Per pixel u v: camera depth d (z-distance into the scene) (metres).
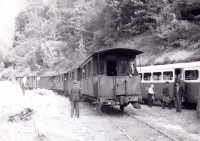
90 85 12.56
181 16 24.33
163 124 9.14
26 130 8.05
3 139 6.65
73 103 11.02
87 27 43.50
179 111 11.84
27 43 62.00
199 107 9.73
